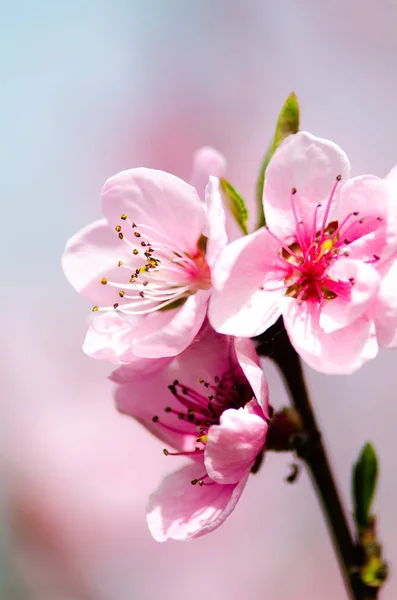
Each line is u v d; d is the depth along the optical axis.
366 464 0.42
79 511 0.67
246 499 0.68
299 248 0.41
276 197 0.41
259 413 0.40
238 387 0.42
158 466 0.67
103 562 0.66
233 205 0.42
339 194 0.40
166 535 0.41
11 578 0.65
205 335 0.41
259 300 0.40
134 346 0.40
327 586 0.66
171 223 0.41
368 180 0.40
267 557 0.67
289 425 0.41
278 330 0.41
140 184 0.41
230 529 0.67
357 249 0.40
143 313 0.42
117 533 0.67
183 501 0.41
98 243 0.42
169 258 0.42
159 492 0.41
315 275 0.41
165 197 0.41
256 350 0.41
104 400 0.70
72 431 0.69
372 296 0.39
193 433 0.42
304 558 0.67
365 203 0.40
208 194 0.40
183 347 0.40
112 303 0.42
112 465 0.67
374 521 0.42
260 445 0.40
